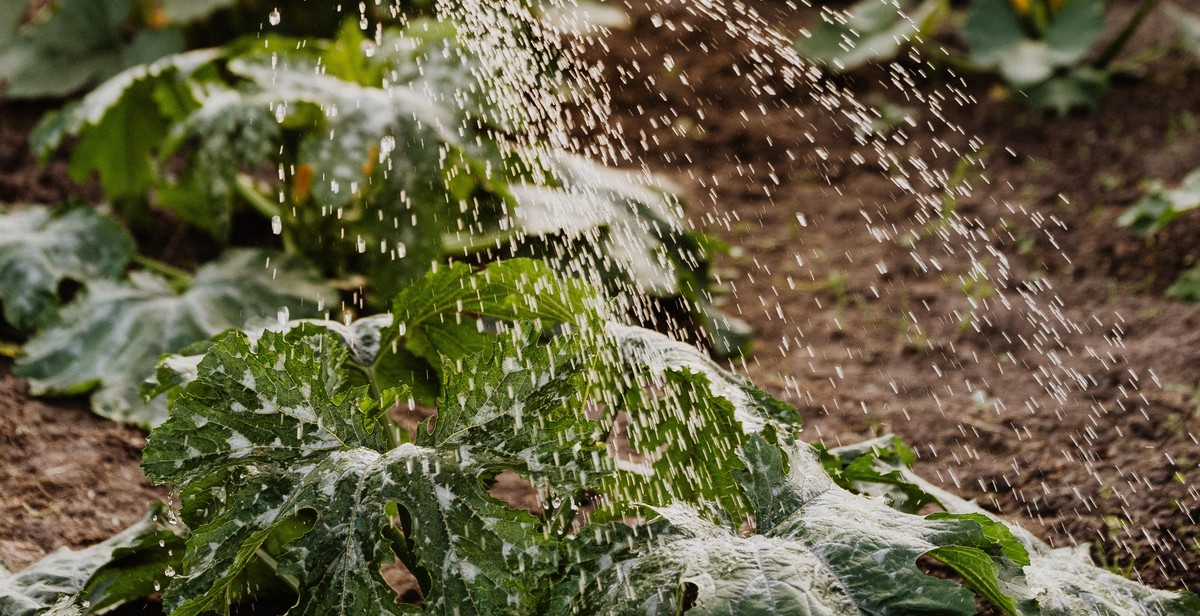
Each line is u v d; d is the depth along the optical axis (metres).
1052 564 1.86
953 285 3.89
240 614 1.91
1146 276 3.80
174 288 3.34
